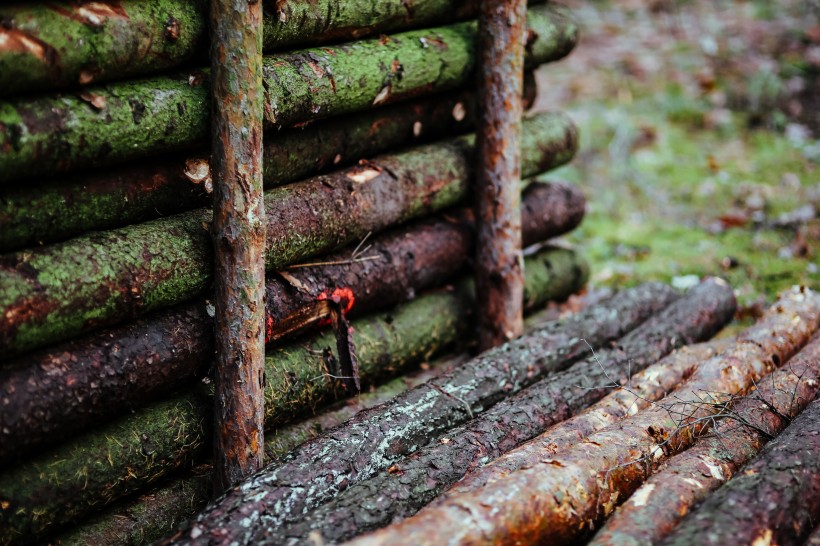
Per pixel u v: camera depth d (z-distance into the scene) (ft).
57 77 7.62
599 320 12.66
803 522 7.73
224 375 8.91
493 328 12.71
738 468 8.80
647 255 17.24
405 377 12.03
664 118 24.86
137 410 8.84
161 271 8.57
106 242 8.34
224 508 7.98
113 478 8.39
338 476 8.70
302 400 10.24
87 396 8.02
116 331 8.48
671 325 12.76
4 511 7.53
